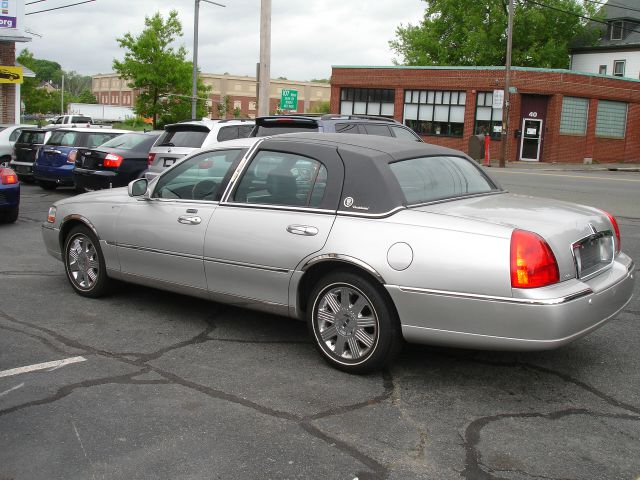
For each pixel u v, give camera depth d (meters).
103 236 5.97
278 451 3.42
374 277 4.25
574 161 34.34
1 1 26.52
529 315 3.81
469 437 3.61
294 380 4.39
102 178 12.48
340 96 38.25
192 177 5.44
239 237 4.91
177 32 40.78
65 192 15.34
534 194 15.77
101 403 3.97
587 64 45.47
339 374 4.51
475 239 3.98
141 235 5.61
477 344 4.02
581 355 4.91
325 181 4.63
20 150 16.83
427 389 4.27
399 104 36.31
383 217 4.31
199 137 10.66
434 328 4.12
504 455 3.41
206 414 3.84
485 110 34.19
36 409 3.87
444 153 5.23
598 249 4.49
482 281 3.91
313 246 4.50
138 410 3.88
